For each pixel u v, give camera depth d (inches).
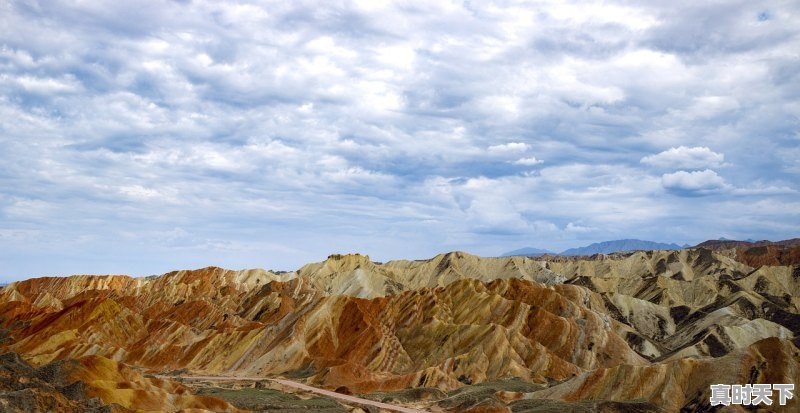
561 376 6560.0
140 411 4067.4
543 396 5290.4
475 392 5551.2
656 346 7755.9
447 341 7239.2
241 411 4803.2
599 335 7234.3
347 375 6653.5
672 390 4773.6
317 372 6904.5
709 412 4429.1
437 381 6264.8
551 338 7239.2
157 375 7096.5
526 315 7564.0
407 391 5885.8
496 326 7037.4
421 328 7652.6
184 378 6904.5
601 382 5088.6
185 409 4328.3
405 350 7475.4
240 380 6747.1
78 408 3905.0
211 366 7741.1
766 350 4692.4
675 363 4906.5
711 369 4768.7
